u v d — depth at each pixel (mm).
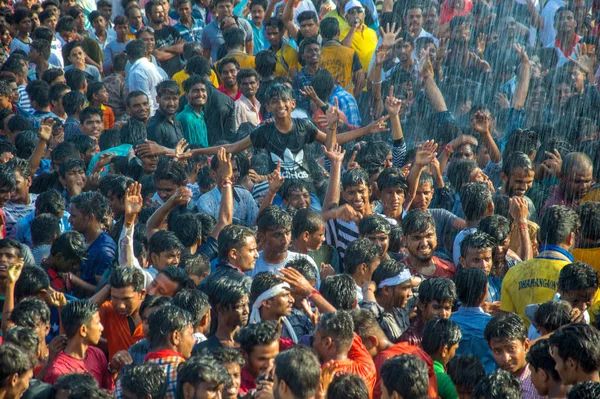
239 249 10031
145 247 11234
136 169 14438
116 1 24141
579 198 12906
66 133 16625
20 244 10117
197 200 13531
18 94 17734
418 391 7246
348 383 7168
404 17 20578
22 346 7969
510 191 13102
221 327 8695
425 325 8641
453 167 13969
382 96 18516
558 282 9602
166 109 16391
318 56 18203
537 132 16172
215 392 7090
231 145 13953
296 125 13703
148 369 7566
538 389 7961
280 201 13609
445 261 11336
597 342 7633
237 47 19469
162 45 20953
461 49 20344
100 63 21375
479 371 8242
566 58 19859
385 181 12266
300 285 9047
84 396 7203
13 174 12359
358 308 8820
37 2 23641
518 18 21094
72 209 11312
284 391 7094
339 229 11969
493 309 10258
